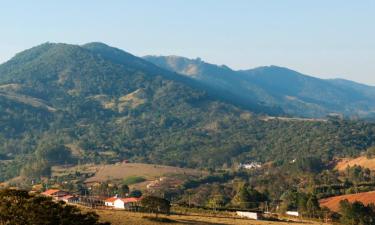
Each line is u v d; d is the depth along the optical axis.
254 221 161.88
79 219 95.94
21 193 94.19
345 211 198.75
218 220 155.38
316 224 170.62
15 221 89.38
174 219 146.00
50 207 92.44
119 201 183.62
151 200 168.00
